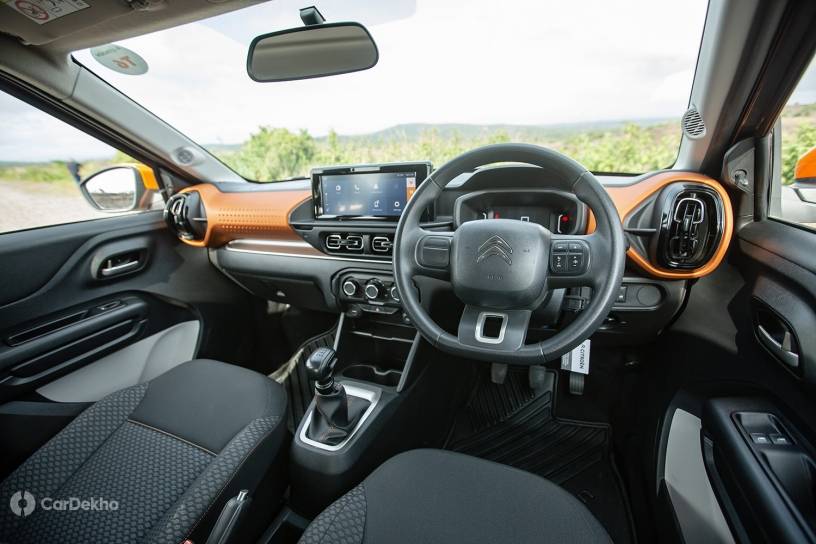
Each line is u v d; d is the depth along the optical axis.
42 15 1.09
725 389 1.10
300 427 1.23
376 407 1.30
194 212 1.74
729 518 0.91
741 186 1.13
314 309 1.86
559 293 1.16
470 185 1.39
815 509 0.78
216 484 0.94
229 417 1.13
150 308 1.72
